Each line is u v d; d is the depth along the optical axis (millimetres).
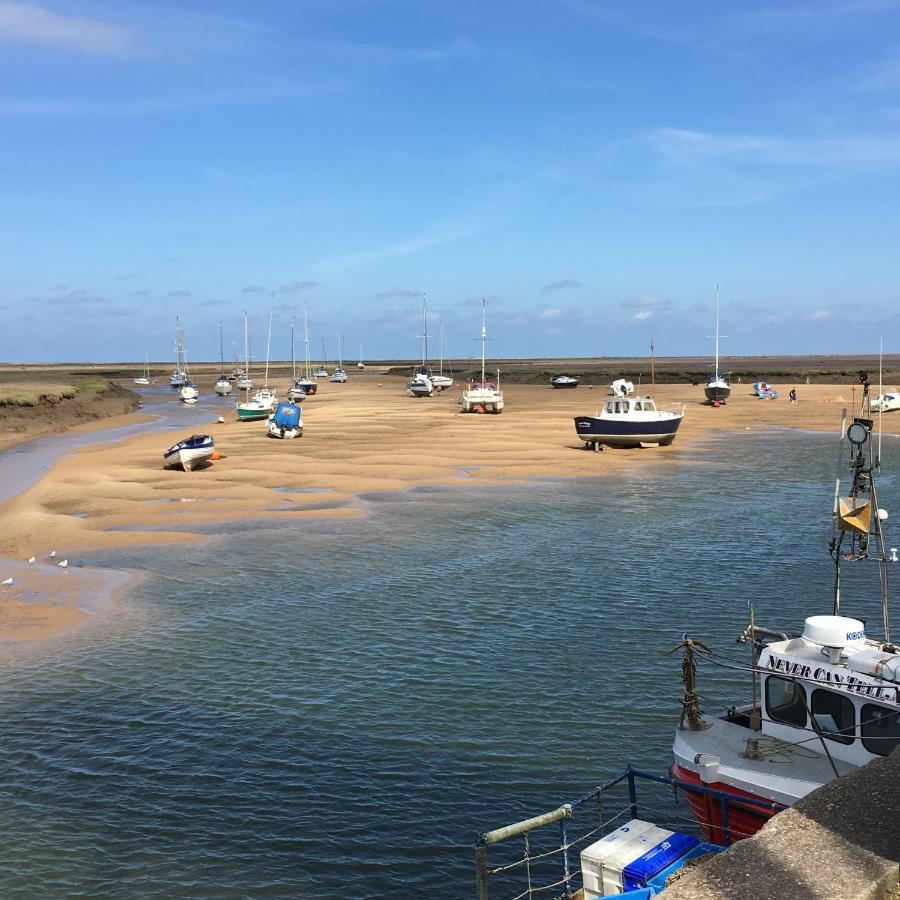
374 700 19344
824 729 12789
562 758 16703
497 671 20859
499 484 48969
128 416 104938
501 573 29766
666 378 167250
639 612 25266
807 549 32656
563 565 30734
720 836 12750
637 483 49281
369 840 14281
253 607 26391
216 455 57469
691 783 12852
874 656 12383
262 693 19859
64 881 13297
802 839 6648
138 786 15961
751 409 99188
